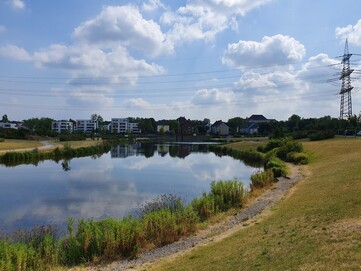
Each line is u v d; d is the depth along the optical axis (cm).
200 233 1586
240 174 4050
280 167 3234
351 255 869
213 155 7000
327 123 8469
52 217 2145
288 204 1895
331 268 817
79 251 1331
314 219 1345
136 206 2394
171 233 1503
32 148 7006
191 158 6288
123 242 1357
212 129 18800
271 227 1403
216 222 1755
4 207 2423
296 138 8050
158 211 1741
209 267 1054
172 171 4394
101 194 2872
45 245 1326
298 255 963
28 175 4003
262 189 2534
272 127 13588
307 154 4478
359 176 2105
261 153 5462
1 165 5034
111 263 1277
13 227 1922
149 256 1323
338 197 1653
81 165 5088
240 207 2028
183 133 16862
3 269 1100
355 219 1212
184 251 1338
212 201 1930
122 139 13638
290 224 1364
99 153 7512
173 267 1143
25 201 2619
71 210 2323
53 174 4097
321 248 970
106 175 4019
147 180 3638
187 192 2938
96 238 1354
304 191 2181
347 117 8112
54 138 12738
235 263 1028
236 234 1445
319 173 2867
